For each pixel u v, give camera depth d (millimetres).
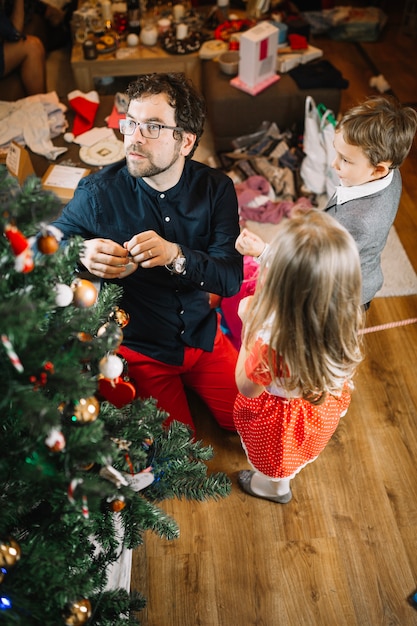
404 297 2719
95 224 1768
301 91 3363
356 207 1793
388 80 4180
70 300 1063
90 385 962
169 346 1981
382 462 2141
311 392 1412
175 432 1375
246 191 3143
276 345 1284
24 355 931
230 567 1893
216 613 1803
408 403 2312
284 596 1831
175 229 1799
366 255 1836
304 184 3279
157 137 1573
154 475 1307
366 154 1722
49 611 1009
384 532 1962
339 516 2002
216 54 3662
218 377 2100
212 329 2047
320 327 1222
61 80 4316
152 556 1915
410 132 1727
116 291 1308
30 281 987
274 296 1224
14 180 961
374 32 4562
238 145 3484
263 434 1698
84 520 1071
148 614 1800
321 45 4578
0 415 1040
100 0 3877
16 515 1072
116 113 3221
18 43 3600
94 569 1208
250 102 3381
